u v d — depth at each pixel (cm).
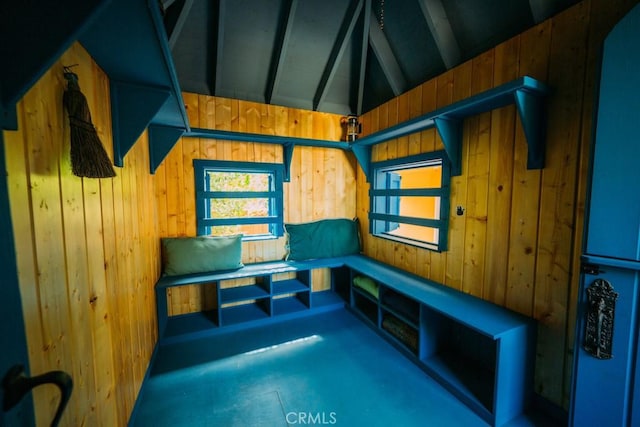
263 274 263
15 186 65
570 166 143
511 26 172
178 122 202
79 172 91
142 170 196
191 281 237
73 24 56
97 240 114
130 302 158
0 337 49
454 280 215
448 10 195
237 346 233
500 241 179
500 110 176
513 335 151
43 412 72
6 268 51
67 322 88
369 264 287
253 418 158
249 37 232
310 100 295
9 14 54
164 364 208
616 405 118
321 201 327
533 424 153
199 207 268
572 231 144
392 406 168
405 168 271
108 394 121
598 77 116
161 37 93
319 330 261
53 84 84
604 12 129
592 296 121
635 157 108
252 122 269
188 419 157
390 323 241
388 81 260
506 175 174
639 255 109
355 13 230
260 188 307
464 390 173
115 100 131
